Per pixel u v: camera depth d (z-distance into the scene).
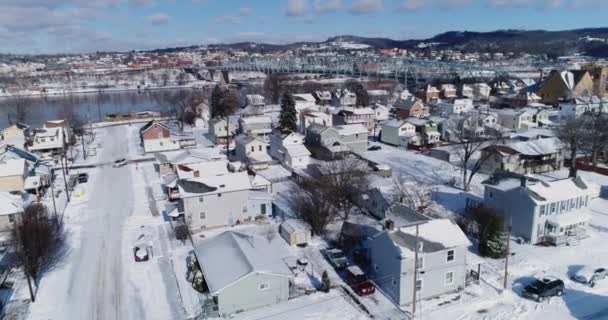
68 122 95.75
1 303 30.89
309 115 87.75
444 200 50.00
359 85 143.12
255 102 120.31
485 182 43.59
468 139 64.38
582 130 61.94
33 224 37.00
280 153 66.62
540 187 40.25
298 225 40.50
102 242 41.06
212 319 29.38
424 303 30.81
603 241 39.72
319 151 66.75
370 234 38.22
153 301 31.70
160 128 77.50
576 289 32.28
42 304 31.47
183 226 42.19
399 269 30.02
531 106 101.62
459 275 32.06
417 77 171.25
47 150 75.75
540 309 30.02
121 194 54.44
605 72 124.88
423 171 61.94
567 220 39.59
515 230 40.47
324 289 32.28
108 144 84.88
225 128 85.88
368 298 31.50
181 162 60.66
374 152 74.44
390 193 45.78
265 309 30.34
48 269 36.12
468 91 137.50
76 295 32.59
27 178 54.09
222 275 30.64
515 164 59.47
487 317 29.19
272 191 53.16
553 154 61.59
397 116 103.75
